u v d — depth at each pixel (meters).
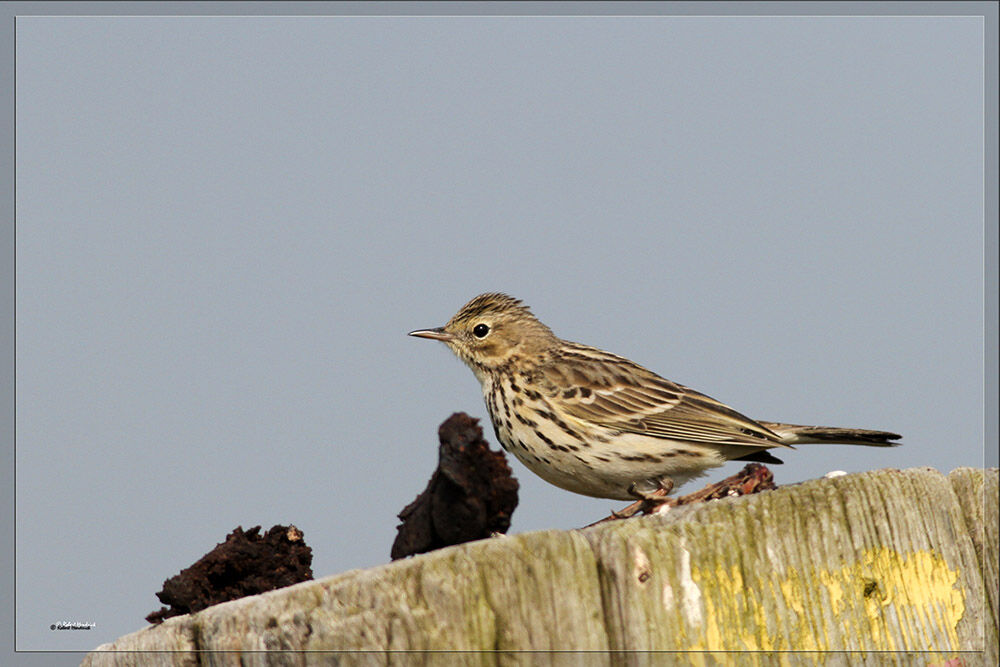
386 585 8.61
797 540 9.57
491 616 8.58
